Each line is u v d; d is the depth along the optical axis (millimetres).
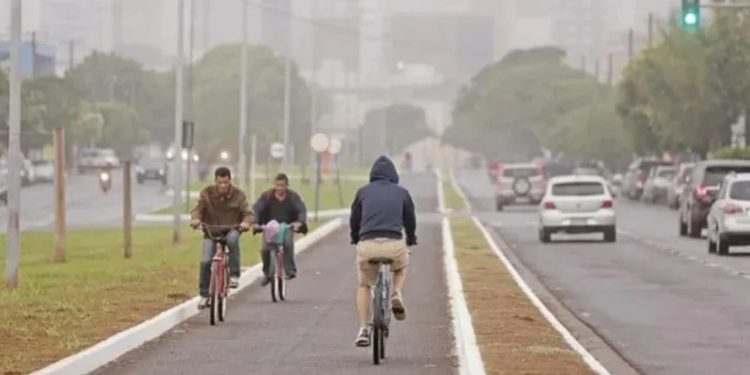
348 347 44719
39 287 61938
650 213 167000
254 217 54938
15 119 61812
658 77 175625
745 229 91062
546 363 39125
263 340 46719
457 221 141875
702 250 98312
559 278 75188
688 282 71688
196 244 97812
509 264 82000
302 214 60875
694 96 173750
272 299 60625
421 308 57562
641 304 60594
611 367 40938
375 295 40969
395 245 41594
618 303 61125
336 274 76750
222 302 52375
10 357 39438
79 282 64688
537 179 174250
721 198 93188
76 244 97812
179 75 101812
